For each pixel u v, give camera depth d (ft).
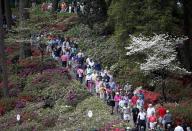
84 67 171.12
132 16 165.17
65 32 221.05
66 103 152.46
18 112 153.17
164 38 152.76
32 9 270.05
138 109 125.59
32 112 150.51
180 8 175.42
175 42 156.46
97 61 178.50
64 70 177.58
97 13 213.87
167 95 150.20
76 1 257.96
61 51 193.36
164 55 151.74
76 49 188.96
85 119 137.39
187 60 172.45
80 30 214.90
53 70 178.81
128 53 156.04
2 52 171.01
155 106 135.85
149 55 152.87
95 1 212.64
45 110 151.94
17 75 183.21
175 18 164.96
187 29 175.22
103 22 211.61
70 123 138.31
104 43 193.16
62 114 146.51
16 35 207.00
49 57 194.29
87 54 185.88
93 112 140.36
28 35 204.44
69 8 258.98
